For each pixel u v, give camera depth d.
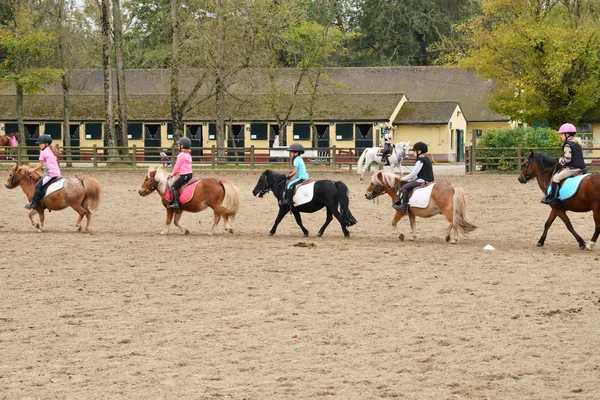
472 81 65.69
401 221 21.97
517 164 38.94
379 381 7.84
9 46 45.00
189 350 8.97
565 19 44.72
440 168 47.53
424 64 79.38
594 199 15.88
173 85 46.34
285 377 7.98
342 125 56.81
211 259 15.26
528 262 14.74
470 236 18.86
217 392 7.55
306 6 52.31
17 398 7.42
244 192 30.77
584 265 14.37
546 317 10.42
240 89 58.41
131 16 55.66
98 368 8.31
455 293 11.98
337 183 18.33
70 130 59.53
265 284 12.76
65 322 10.28
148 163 48.22
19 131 47.75
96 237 18.55
